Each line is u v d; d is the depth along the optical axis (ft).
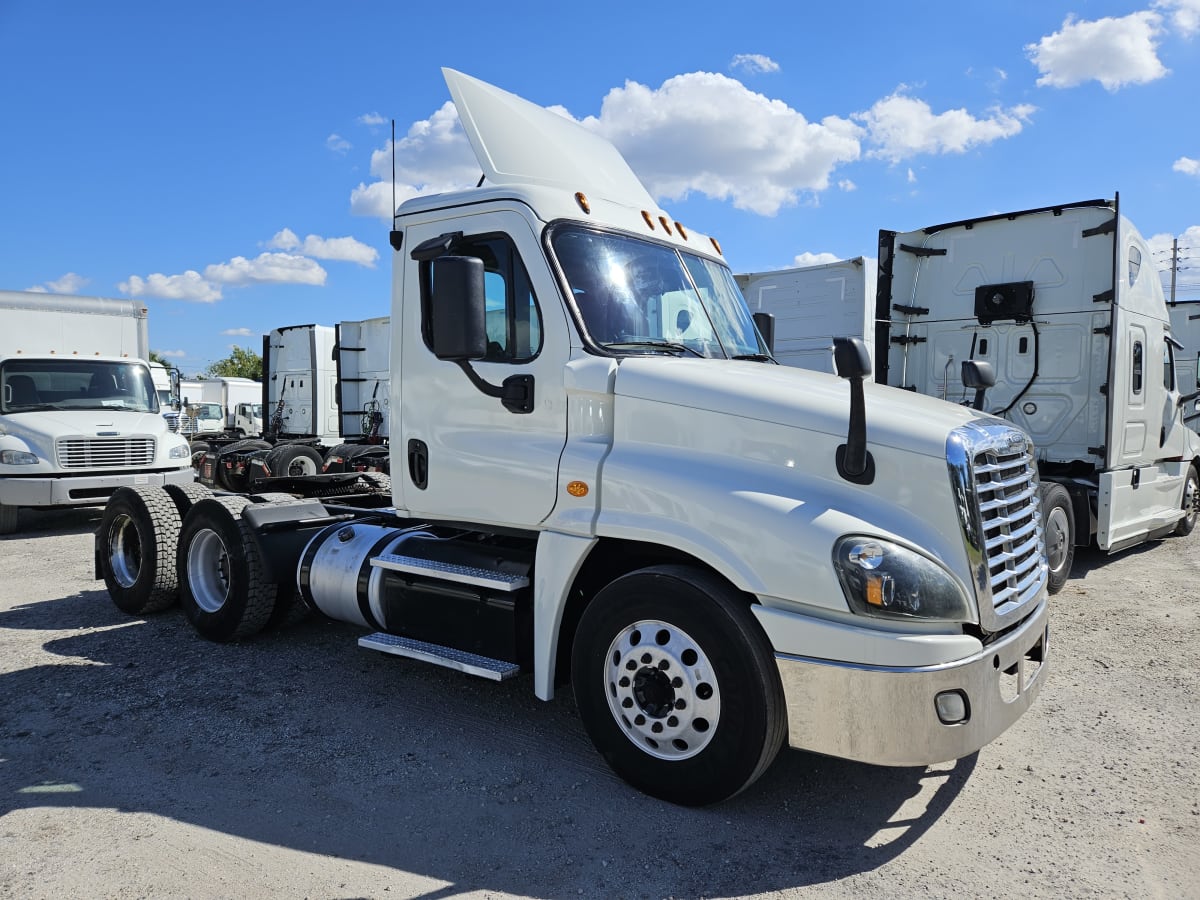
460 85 14.80
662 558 12.35
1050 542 23.94
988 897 9.57
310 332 66.23
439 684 16.58
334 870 10.09
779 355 39.37
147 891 9.64
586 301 13.05
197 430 108.37
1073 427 27.86
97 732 14.26
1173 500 32.60
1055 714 15.12
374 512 19.16
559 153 15.24
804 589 10.27
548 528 12.74
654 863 10.24
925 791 12.16
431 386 14.37
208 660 18.10
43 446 36.52
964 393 30.42
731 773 10.84
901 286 31.53
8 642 19.52
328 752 13.43
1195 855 10.47
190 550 19.63
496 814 11.43
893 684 9.92
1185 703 15.62
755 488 10.98
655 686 11.44
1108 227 26.89
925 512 10.49
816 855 10.43
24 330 40.91
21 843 10.71
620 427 12.40
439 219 14.28
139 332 44.86
